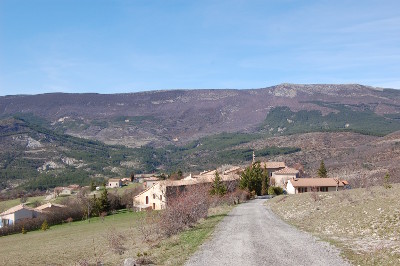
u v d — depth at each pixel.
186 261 17.69
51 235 62.31
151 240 29.17
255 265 15.77
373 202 29.95
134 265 18.17
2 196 147.25
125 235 37.09
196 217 34.97
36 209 92.38
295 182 87.62
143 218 38.50
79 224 77.94
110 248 30.48
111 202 95.56
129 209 94.06
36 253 39.78
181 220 32.12
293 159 166.00
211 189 69.12
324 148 184.62
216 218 38.78
